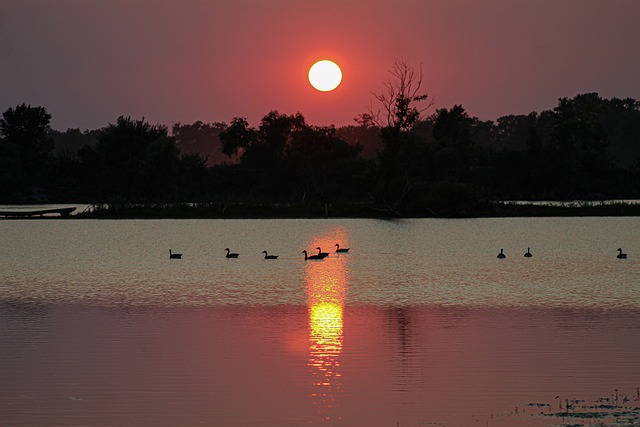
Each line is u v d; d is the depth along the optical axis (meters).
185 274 88.38
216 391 41.66
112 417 37.72
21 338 53.47
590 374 44.12
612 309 63.78
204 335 54.34
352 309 64.38
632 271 90.38
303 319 59.97
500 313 62.12
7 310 64.19
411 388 41.94
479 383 42.69
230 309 64.56
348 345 51.28
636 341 51.72
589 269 92.44
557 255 108.75
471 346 50.69
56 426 36.56
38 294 73.06
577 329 55.56
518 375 44.06
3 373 44.88
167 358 48.12
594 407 38.34
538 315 61.12
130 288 76.94
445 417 37.53
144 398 40.50
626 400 39.38
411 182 199.38
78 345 51.44
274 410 38.69
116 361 47.41
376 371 45.16
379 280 82.62
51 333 55.06
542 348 49.97
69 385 42.72
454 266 95.81
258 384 42.78
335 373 44.84
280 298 70.38
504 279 83.25
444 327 56.56
